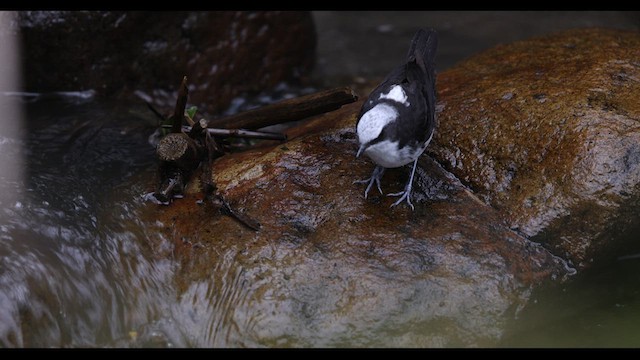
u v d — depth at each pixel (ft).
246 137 27.32
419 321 20.99
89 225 23.97
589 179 23.35
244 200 24.21
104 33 32.94
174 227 23.67
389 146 22.53
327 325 20.81
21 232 23.15
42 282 21.72
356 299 21.18
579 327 23.06
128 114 32.60
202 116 33.55
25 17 31.86
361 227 23.15
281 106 27.94
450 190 24.80
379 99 23.18
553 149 24.30
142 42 33.91
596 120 24.30
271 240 22.77
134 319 21.65
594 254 23.68
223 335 20.95
